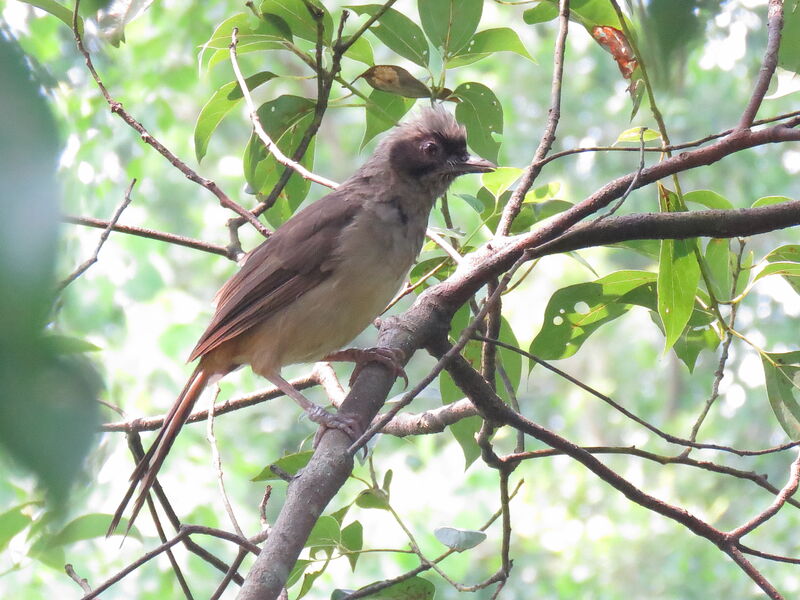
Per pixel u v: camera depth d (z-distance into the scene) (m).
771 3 5.64
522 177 8.24
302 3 8.34
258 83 8.79
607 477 7.18
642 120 24.25
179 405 8.44
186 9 23.27
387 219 8.48
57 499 1.48
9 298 1.39
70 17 3.28
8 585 11.02
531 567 23.64
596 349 30.38
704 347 8.30
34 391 1.46
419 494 18.44
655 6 2.02
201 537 14.02
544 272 26.94
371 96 9.27
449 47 8.71
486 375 8.05
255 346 8.52
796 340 22.55
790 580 21.98
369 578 15.74
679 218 6.49
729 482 24.31
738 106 22.97
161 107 22.17
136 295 16.83
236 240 9.23
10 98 1.44
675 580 22.83
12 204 1.39
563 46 8.04
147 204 23.97
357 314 8.46
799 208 6.30
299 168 8.56
